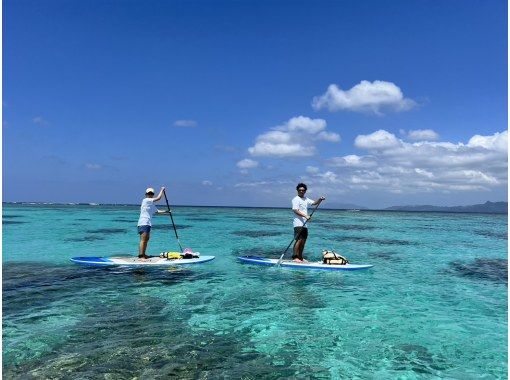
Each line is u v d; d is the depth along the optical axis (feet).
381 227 124.36
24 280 32.50
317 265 40.11
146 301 26.32
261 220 155.84
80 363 16.29
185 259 42.93
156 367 16.08
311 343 19.22
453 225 149.28
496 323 22.67
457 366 16.87
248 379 15.26
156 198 43.52
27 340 18.72
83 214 179.22
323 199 41.78
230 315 23.52
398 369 16.51
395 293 29.91
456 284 33.60
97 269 38.06
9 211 203.72
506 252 58.34
